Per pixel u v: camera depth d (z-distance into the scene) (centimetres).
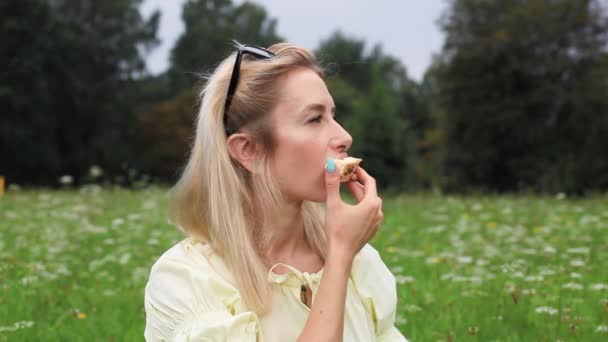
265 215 194
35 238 691
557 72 4578
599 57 4619
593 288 396
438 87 4781
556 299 396
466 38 4766
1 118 3669
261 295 186
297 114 189
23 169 3828
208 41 6075
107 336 365
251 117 192
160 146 4772
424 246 637
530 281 435
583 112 4494
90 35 4359
